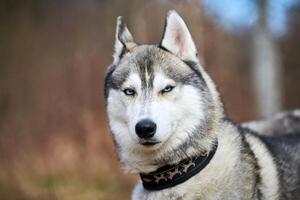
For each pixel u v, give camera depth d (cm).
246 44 1541
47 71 1380
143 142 387
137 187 432
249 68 1491
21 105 1266
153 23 1264
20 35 1541
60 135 1089
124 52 433
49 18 1630
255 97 1189
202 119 401
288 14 1346
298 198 439
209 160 400
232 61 1493
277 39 1410
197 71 417
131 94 407
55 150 1042
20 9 1641
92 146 1038
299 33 1528
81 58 1355
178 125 399
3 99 1291
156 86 401
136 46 433
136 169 411
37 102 1252
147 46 427
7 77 1375
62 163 1005
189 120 400
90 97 1213
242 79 1343
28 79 1355
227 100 1234
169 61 412
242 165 407
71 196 905
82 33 1536
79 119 1126
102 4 1562
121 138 412
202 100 404
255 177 412
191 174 396
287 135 511
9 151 1045
